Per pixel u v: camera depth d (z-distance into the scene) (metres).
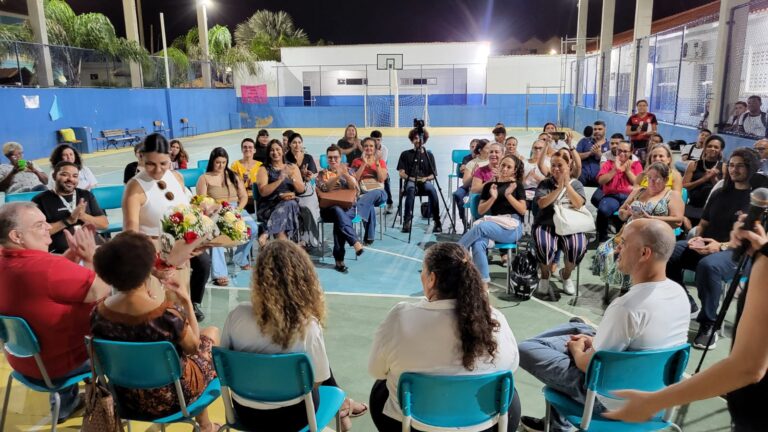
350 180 6.39
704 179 5.72
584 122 20.98
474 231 4.98
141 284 2.29
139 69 21.20
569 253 4.88
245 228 3.36
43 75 16.44
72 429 3.08
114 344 2.26
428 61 28.45
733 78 8.12
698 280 3.97
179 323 2.38
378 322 4.51
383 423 2.39
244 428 2.34
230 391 2.36
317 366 2.33
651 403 1.32
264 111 28.30
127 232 2.35
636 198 5.06
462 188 7.16
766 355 1.21
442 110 27.53
